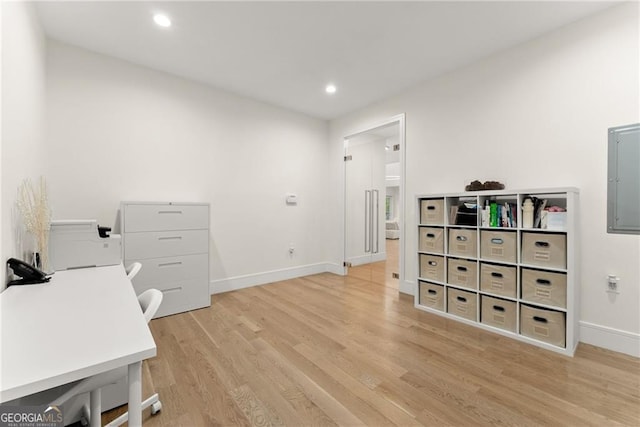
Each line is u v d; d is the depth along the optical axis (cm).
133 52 267
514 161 255
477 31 233
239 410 146
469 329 244
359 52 266
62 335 86
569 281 199
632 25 195
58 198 249
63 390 91
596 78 211
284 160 417
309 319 268
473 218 257
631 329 198
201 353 204
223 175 354
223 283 356
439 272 279
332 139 466
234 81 329
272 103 396
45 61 236
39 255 167
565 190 201
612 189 205
